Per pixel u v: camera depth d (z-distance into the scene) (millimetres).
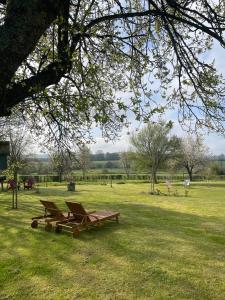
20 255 10164
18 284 7863
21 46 2527
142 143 57750
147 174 68688
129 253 10344
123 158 74938
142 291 7457
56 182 53938
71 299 7047
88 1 4875
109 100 4848
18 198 27000
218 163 75500
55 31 4246
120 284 7852
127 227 14352
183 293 7336
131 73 5484
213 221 16531
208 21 4070
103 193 33938
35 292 7414
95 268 8977
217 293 7359
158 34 5289
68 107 4719
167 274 8508
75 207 13180
